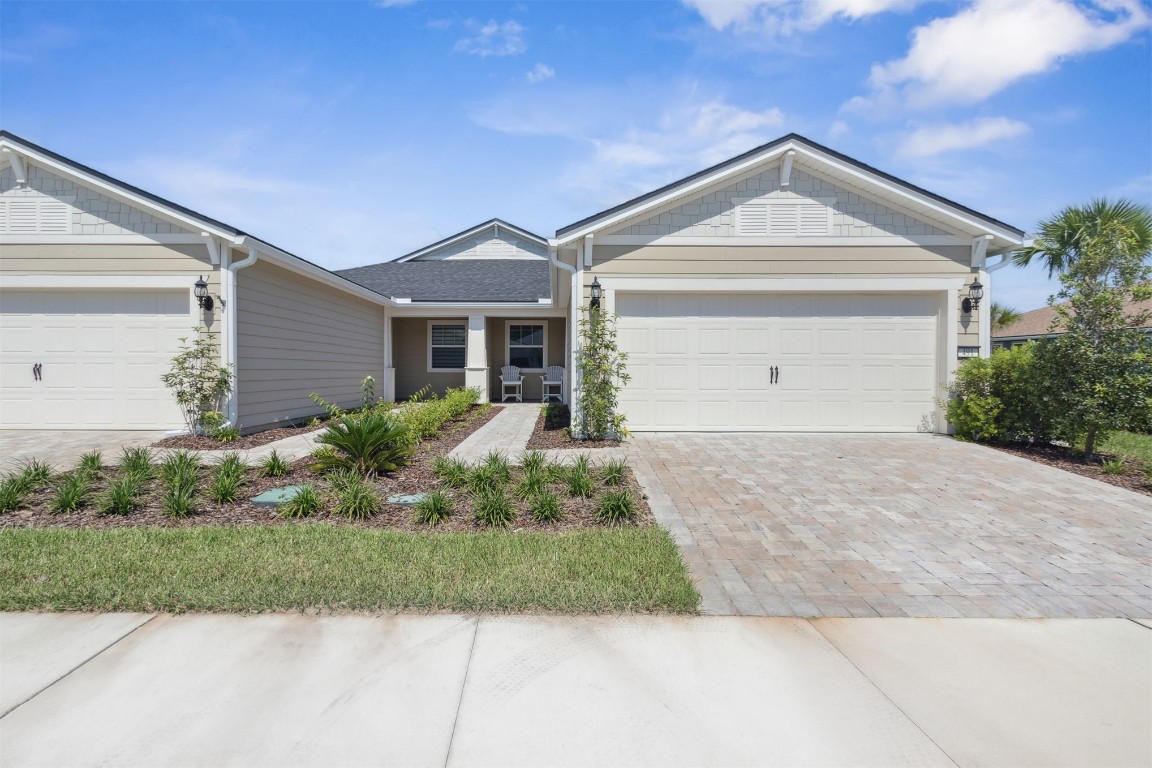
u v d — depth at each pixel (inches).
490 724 95.3
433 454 311.3
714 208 373.1
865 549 180.5
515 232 850.8
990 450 326.0
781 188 373.1
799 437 366.0
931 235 372.8
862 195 372.5
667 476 267.4
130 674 107.7
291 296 457.4
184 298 381.4
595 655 117.1
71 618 128.9
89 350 387.5
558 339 741.3
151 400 387.2
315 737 91.5
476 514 200.5
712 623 132.0
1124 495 239.6
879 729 96.0
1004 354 347.3
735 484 254.2
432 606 135.4
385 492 234.5
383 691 103.7
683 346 380.8
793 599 145.3
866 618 135.9
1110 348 291.6
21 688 103.0
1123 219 495.2
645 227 371.9
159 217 375.6
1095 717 99.9
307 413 483.8
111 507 203.3
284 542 174.1
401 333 730.8
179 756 87.0
